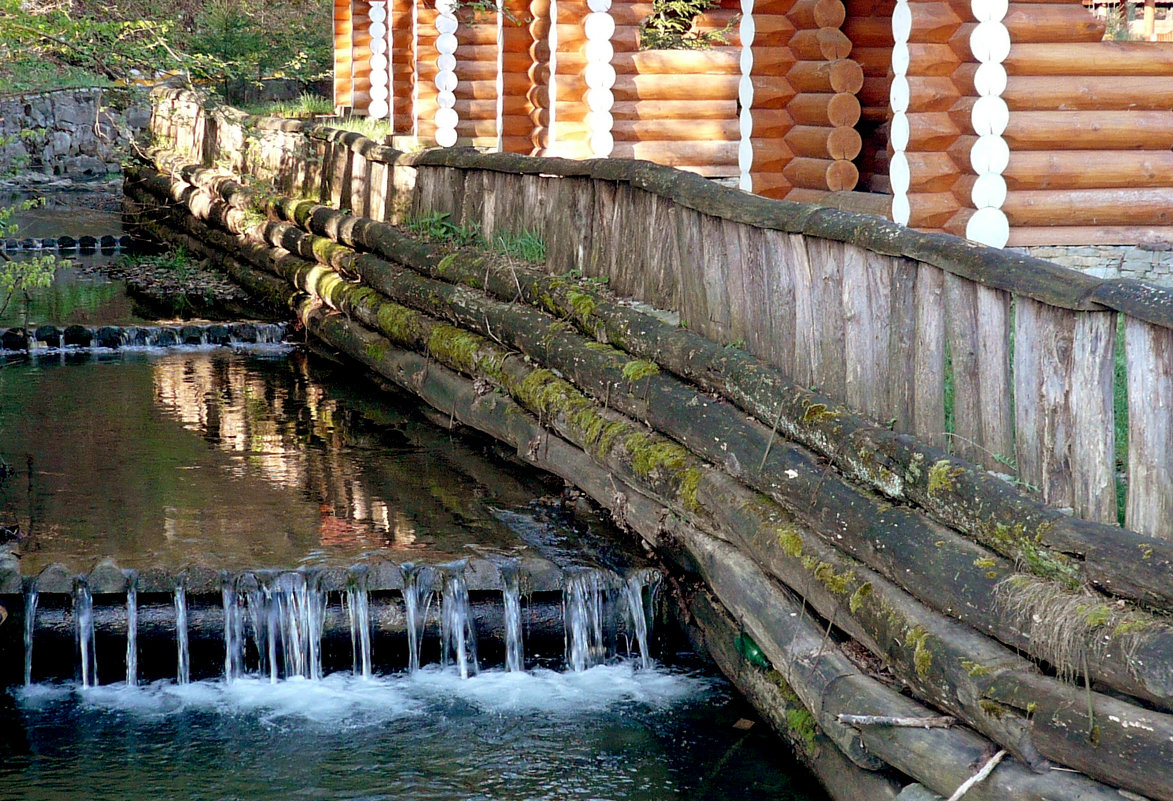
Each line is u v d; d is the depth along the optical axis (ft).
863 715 16.08
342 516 25.41
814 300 19.75
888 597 16.53
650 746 19.53
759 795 18.13
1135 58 27.86
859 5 36.65
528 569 22.24
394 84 62.80
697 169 42.04
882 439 17.38
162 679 21.66
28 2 33.32
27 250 64.90
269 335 45.65
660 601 22.68
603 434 24.97
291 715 20.48
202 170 61.46
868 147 38.11
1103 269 28.50
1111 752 12.82
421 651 22.15
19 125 86.17
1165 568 12.88
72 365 41.37
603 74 41.06
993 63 27.37
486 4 49.42
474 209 36.04
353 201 45.55
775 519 19.61
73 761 18.93
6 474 28.09
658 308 25.89
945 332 16.99
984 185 27.84
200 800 17.93
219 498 26.53
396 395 37.37
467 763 18.99
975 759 14.46
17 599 21.31
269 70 88.48
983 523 15.23
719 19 45.34
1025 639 14.15
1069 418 14.84
